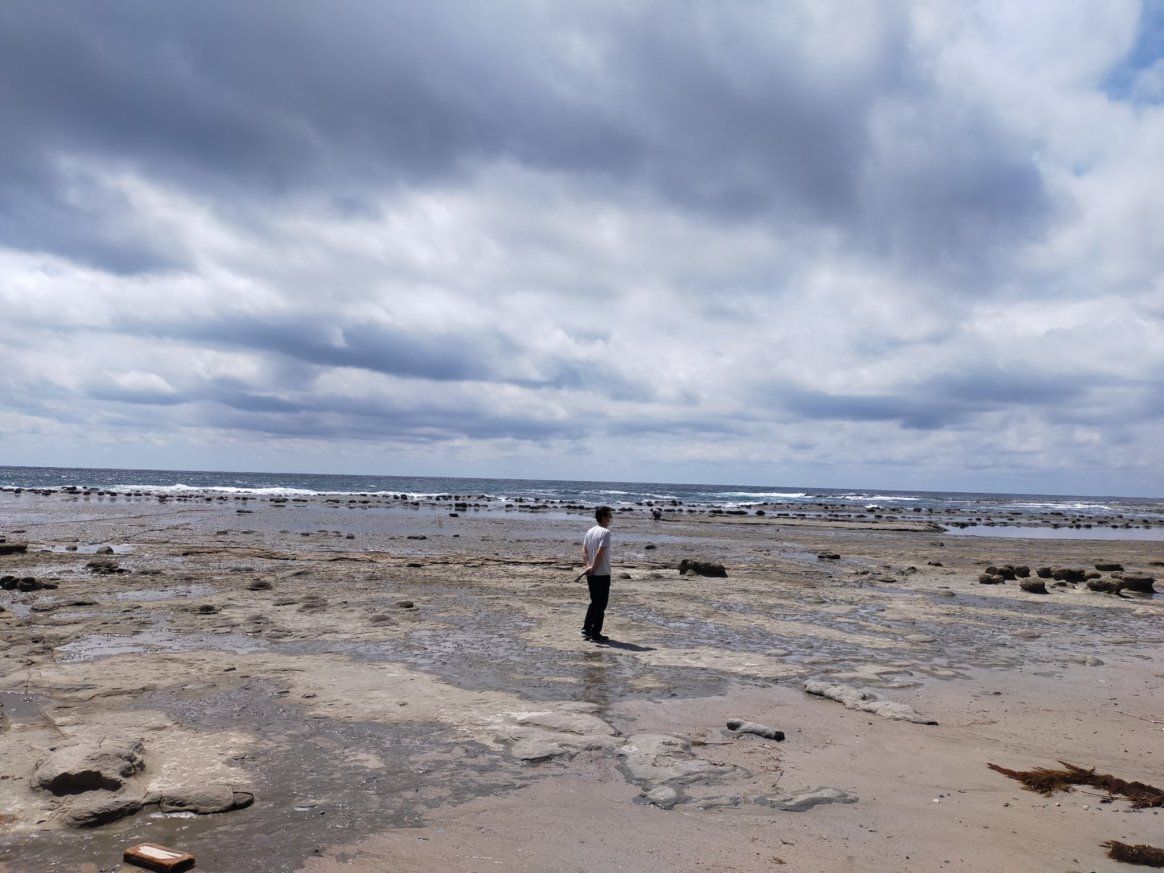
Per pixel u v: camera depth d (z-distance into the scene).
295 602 12.98
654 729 6.91
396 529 32.34
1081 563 27.33
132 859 4.22
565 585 16.36
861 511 69.62
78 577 15.37
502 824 4.90
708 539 33.41
